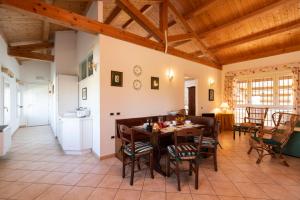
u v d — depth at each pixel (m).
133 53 4.04
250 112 5.77
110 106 3.63
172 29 5.58
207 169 3.02
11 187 2.38
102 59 3.50
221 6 4.59
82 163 3.28
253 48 5.92
